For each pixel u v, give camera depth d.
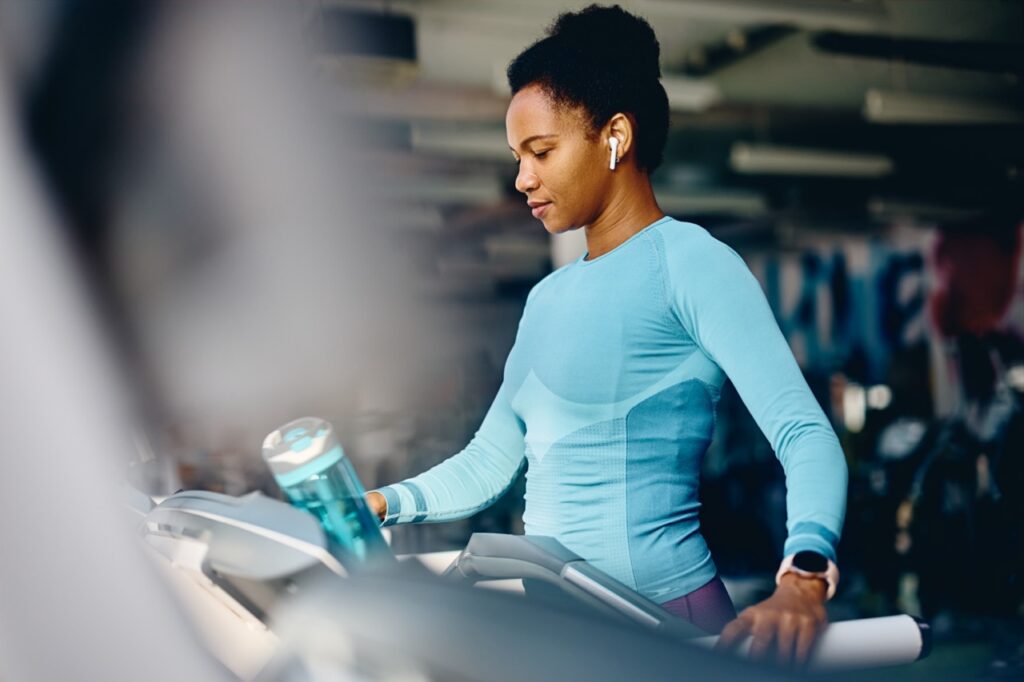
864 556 6.07
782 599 0.76
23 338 0.83
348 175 9.78
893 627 0.74
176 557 0.76
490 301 18.44
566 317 1.09
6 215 0.87
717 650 0.72
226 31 3.84
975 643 4.18
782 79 8.95
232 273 3.15
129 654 0.75
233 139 4.10
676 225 1.08
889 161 10.52
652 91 1.11
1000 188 11.05
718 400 1.09
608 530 1.04
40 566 0.76
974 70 8.38
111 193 1.48
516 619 0.72
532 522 1.10
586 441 1.05
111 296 0.94
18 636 0.74
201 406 1.70
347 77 6.03
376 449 7.43
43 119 1.03
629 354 1.04
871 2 6.75
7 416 0.79
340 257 10.66
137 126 1.97
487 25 7.31
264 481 0.94
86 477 0.80
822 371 11.16
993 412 6.08
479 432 1.27
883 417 8.40
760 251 14.34
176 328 1.80
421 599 0.72
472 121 9.49
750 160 10.04
